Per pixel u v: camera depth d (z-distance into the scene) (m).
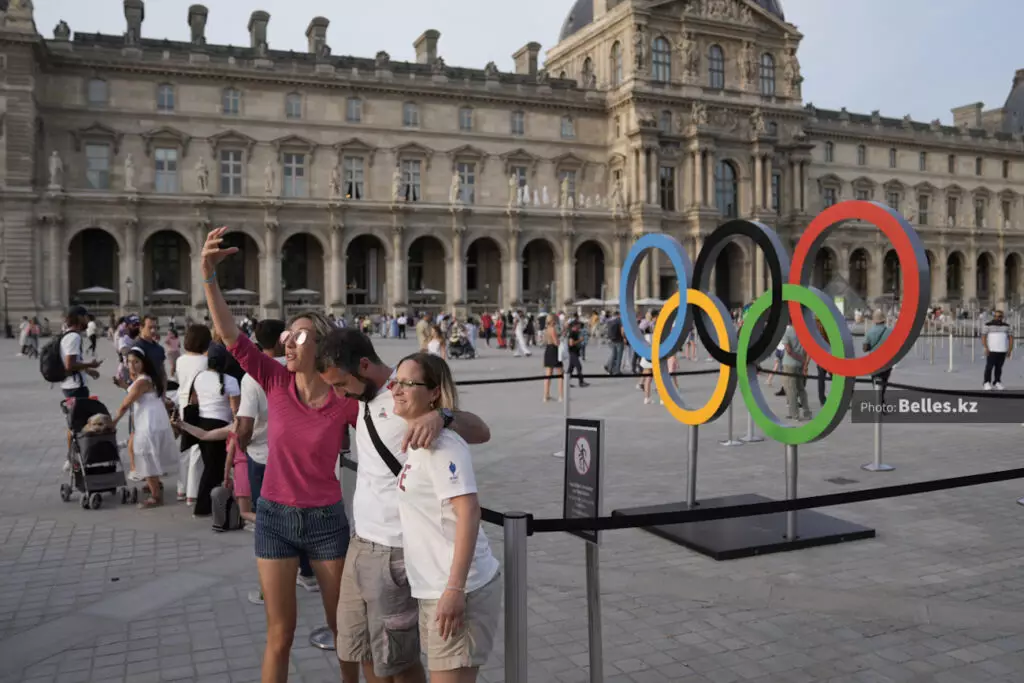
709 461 18.23
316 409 7.19
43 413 25.28
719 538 11.95
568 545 12.17
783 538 11.99
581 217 82.38
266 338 11.01
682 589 10.29
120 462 14.59
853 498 7.72
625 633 9.01
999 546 12.00
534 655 8.44
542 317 65.56
